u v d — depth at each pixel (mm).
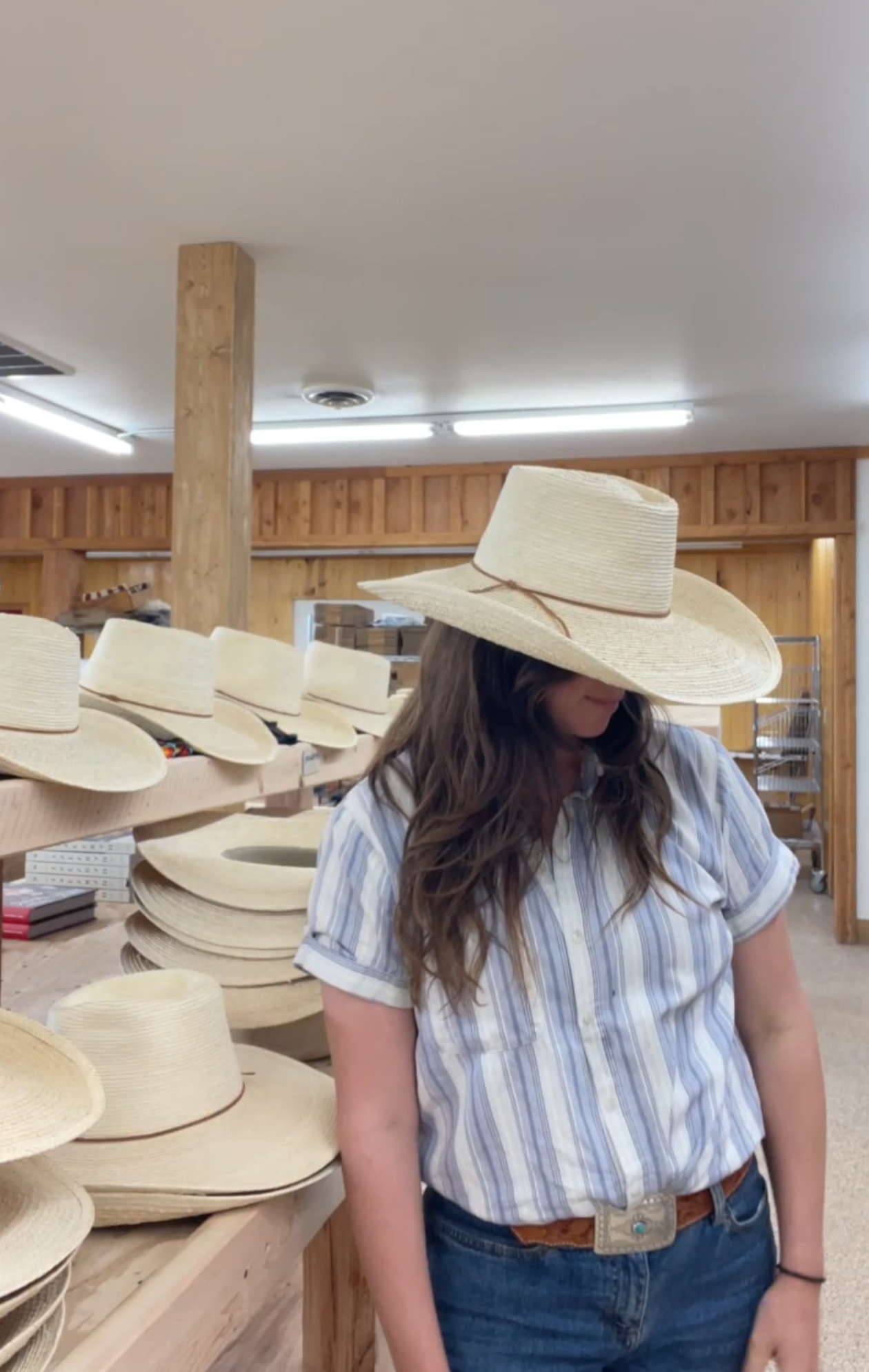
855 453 5340
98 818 1094
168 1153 997
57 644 1122
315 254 3018
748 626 1146
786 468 5430
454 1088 923
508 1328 925
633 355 3898
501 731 924
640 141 2381
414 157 2457
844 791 5559
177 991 1157
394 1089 942
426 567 7859
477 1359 928
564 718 929
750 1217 990
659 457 5531
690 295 3299
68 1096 751
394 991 938
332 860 962
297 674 2020
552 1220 903
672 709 2633
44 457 5637
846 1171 2975
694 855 982
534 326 3604
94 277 3201
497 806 915
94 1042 1026
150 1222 963
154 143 2398
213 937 1398
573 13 1921
